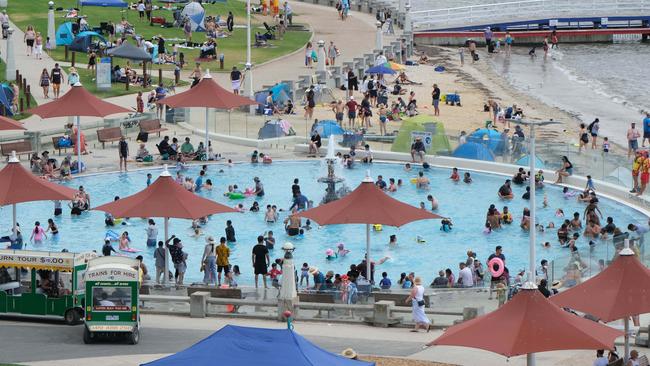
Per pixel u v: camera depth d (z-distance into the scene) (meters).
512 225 81.62
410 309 58.50
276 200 87.62
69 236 78.00
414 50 168.25
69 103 94.56
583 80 151.88
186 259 70.31
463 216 84.00
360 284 63.22
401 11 176.50
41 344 52.94
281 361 38.47
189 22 145.00
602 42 182.25
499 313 44.16
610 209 84.75
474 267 66.88
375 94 123.12
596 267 63.91
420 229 81.19
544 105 133.12
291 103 116.56
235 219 83.00
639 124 124.62
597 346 42.44
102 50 128.38
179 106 100.69
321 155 102.56
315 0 191.50
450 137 99.69
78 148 94.25
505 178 94.50
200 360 38.56
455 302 61.38
